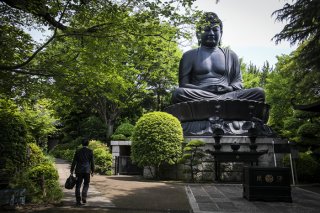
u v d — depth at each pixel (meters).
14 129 9.46
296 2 12.09
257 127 15.53
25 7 7.11
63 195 9.12
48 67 8.32
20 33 8.09
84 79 8.74
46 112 17.88
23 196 7.64
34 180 8.42
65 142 31.23
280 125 23.78
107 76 9.13
